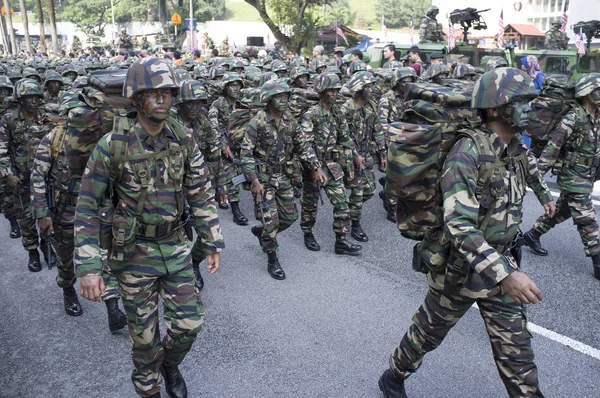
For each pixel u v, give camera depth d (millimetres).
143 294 3160
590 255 5426
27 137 5719
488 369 3945
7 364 4137
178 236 3244
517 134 2904
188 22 29734
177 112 5586
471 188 2672
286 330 4531
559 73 13836
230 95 7938
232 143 7223
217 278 5617
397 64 10852
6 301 5199
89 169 2990
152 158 3020
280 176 5508
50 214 4500
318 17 31141
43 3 83875
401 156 2871
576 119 5176
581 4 22797
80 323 4762
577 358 4078
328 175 6102
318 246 6398
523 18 30859
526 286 2484
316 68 12758
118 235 3035
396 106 7828
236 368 4004
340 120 6238
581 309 4836
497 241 2865
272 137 5359
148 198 3055
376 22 86562
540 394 2855
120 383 3895
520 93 2689
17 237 6992
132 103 2941
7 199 6793
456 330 4484
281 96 5246
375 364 4027
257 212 5539
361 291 5270
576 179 5352
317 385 3791
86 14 76188
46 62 17734
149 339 3215
